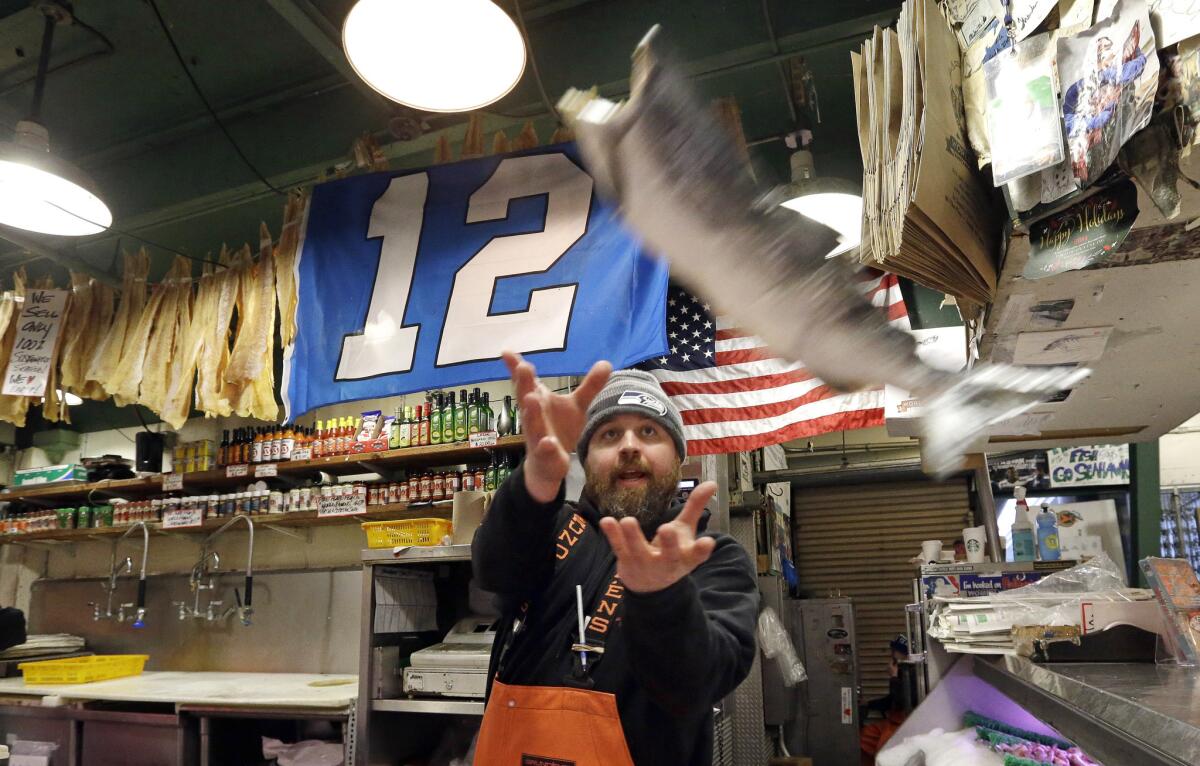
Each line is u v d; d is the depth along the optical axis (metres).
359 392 3.45
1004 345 1.83
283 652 4.68
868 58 1.63
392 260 3.60
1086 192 1.28
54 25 3.66
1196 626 1.85
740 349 3.62
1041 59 1.27
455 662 3.23
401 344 3.45
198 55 3.98
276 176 4.36
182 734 3.45
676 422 1.53
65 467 5.27
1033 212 1.36
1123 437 2.84
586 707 1.35
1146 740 1.05
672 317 3.71
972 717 2.72
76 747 3.67
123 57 3.97
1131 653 1.91
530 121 3.77
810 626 6.09
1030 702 1.85
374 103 4.05
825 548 7.70
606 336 3.15
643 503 1.46
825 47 3.44
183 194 4.53
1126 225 1.22
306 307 3.66
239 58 4.02
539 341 3.24
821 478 7.49
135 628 5.11
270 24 3.79
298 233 3.85
